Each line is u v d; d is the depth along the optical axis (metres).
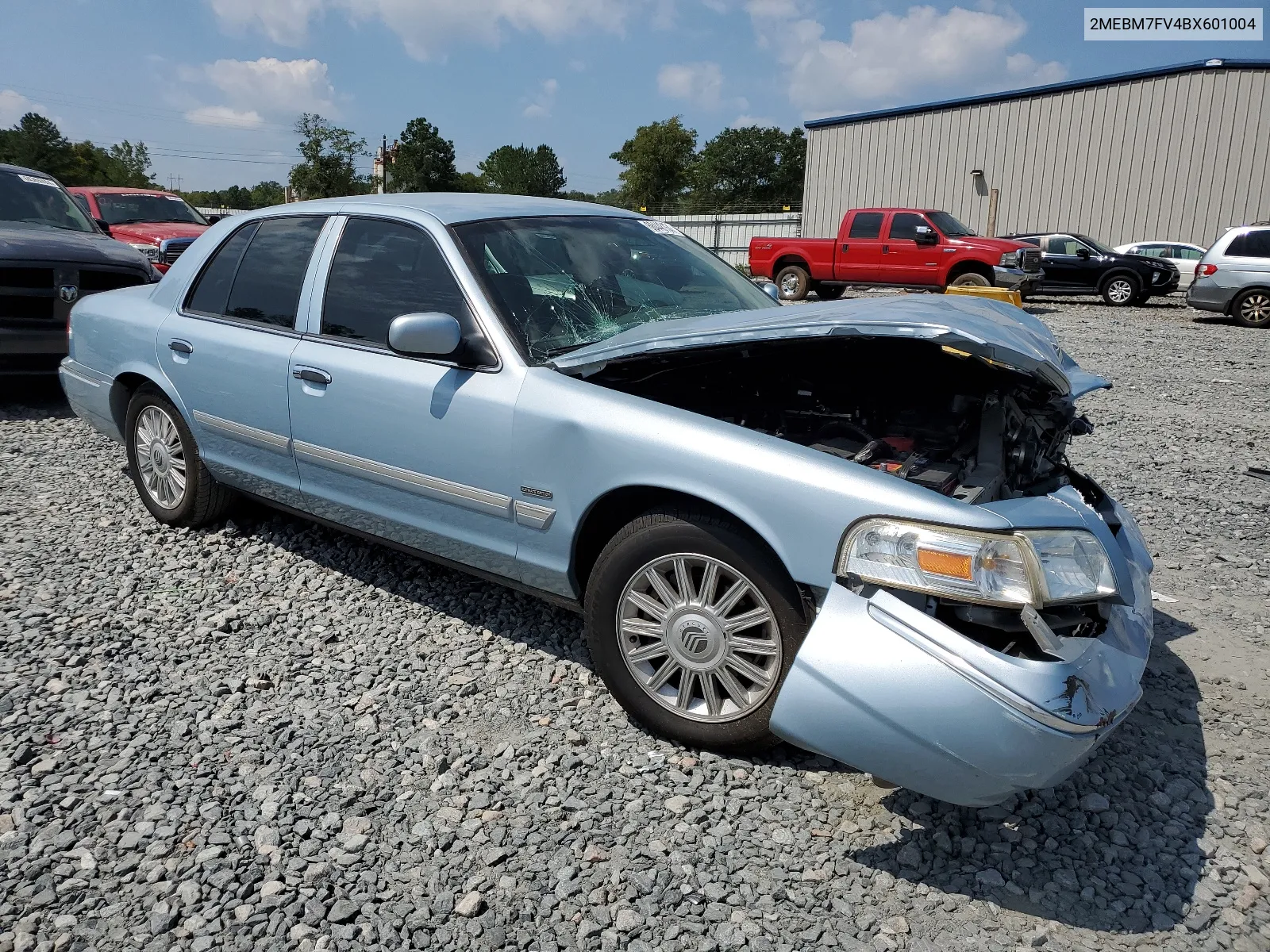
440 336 3.20
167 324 4.56
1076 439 7.55
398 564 4.47
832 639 2.49
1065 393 3.16
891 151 28.36
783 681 2.74
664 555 2.93
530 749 3.01
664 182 92.06
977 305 3.41
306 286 3.98
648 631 3.02
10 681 3.36
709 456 2.78
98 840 2.56
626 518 3.17
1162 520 5.45
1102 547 2.61
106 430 5.20
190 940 2.23
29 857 2.49
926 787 2.40
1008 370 3.15
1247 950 2.25
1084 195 25.56
